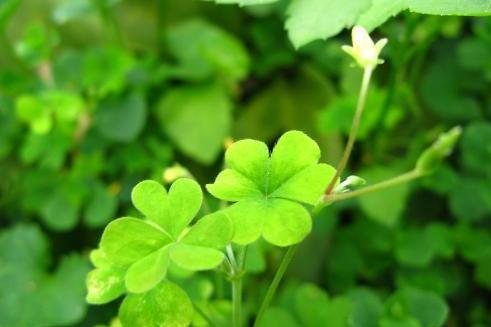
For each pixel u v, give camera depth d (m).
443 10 0.19
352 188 0.35
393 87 0.32
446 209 0.39
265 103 0.43
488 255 0.34
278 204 0.18
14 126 0.40
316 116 0.40
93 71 0.38
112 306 0.32
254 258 0.23
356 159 0.39
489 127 0.35
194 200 0.18
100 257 0.20
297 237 0.18
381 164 0.38
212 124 0.40
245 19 0.45
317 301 0.26
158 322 0.18
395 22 0.33
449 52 0.41
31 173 0.38
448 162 0.40
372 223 0.36
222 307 0.25
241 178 0.18
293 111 0.43
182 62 0.42
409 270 0.35
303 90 0.43
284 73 0.44
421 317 0.26
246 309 0.31
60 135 0.38
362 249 0.36
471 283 0.36
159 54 0.43
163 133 0.40
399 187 0.34
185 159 0.40
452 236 0.35
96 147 0.38
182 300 0.19
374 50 0.18
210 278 0.28
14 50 0.43
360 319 0.26
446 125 0.39
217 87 0.41
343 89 0.38
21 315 0.32
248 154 0.19
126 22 0.43
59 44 0.43
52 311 0.32
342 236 0.36
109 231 0.18
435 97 0.39
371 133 0.36
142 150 0.39
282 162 0.19
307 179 0.18
